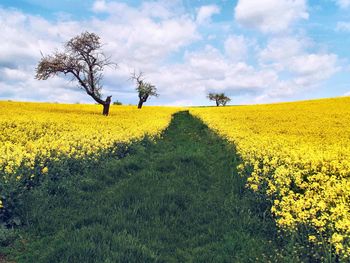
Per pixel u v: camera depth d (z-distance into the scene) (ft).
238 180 37.09
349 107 155.02
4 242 22.40
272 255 20.25
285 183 29.35
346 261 16.72
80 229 23.45
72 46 130.62
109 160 46.80
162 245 22.16
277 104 222.89
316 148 51.39
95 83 135.03
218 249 21.93
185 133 91.71
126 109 199.21
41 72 129.90
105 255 19.30
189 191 33.71
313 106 175.11
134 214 26.68
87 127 76.54
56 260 19.17
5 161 31.94
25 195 28.14
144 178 37.65
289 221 20.90
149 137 67.82
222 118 119.75
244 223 25.55
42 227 24.54
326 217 20.11
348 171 35.68
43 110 139.64
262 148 47.57
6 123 73.56
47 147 40.57
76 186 34.22
